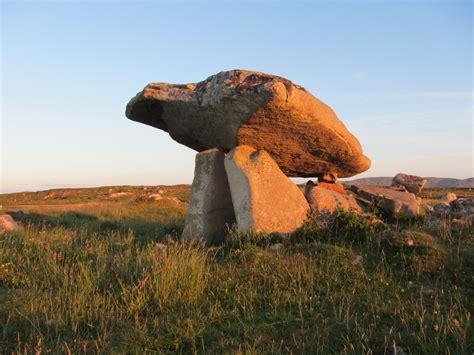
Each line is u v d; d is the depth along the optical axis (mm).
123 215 15797
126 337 4559
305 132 9195
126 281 6172
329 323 4836
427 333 4473
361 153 10578
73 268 6754
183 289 5691
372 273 6230
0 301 5469
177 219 14430
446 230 7676
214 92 8664
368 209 9922
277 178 9227
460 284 5770
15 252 7875
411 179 12711
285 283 5969
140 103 9992
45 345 4426
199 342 4488
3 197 29969
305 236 8539
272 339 4531
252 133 9258
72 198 28109
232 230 9133
